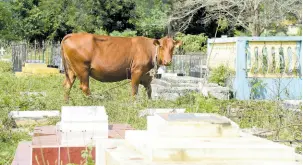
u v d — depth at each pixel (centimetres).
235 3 3400
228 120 341
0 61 3566
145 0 6075
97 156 407
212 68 1916
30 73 2670
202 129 331
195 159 302
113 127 700
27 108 1295
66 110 625
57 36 5522
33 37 5650
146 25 4909
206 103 1042
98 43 1532
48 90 1850
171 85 1717
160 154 302
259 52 1742
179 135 329
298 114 1093
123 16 5222
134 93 1549
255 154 308
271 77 1730
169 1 4512
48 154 560
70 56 1516
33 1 6116
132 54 1543
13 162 573
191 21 4325
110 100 1407
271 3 3406
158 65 1559
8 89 1859
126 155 329
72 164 519
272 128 961
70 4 5447
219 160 305
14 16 6166
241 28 4219
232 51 1789
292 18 3731
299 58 1728
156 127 342
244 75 1731
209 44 2048
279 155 310
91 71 1540
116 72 1544
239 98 1722
